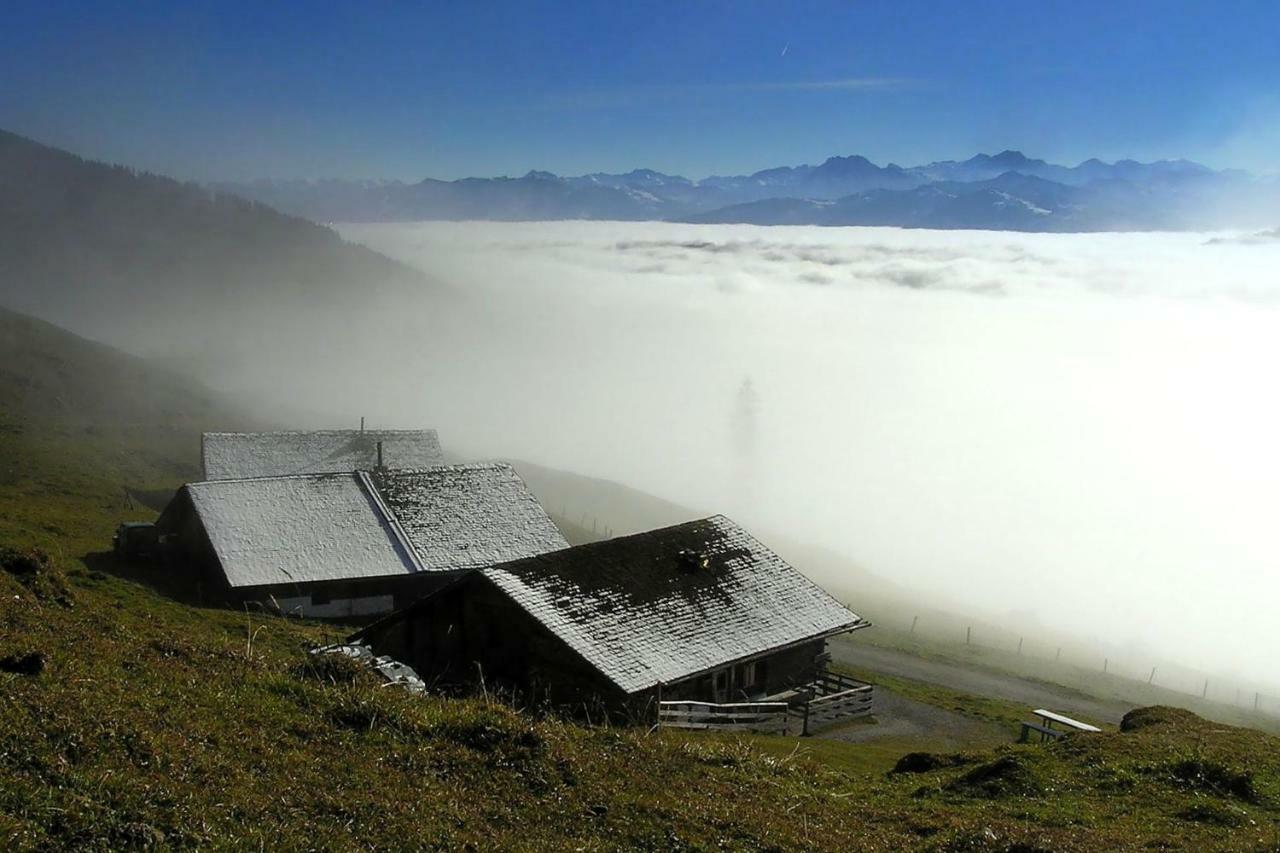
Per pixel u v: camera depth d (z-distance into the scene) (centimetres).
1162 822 1928
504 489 6581
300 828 1410
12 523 6125
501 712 2112
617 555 4012
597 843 1552
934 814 1941
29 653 1723
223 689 1891
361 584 5594
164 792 1396
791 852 1620
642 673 3372
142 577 5372
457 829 1519
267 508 5812
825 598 4291
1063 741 2666
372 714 1891
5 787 1298
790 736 3675
